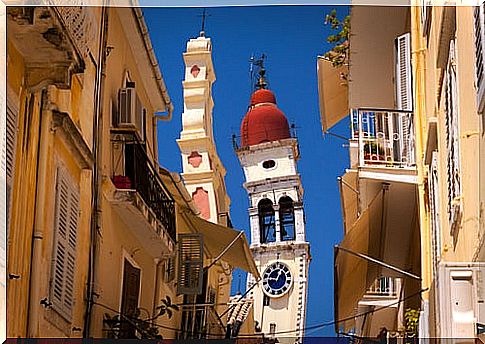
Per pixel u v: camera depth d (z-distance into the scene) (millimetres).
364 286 16953
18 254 9375
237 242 16844
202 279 16766
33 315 9656
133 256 14547
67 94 11172
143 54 15625
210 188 20703
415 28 13359
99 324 12477
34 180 9852
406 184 14297
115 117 14117
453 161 9250
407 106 14891
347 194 16828
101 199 12422
